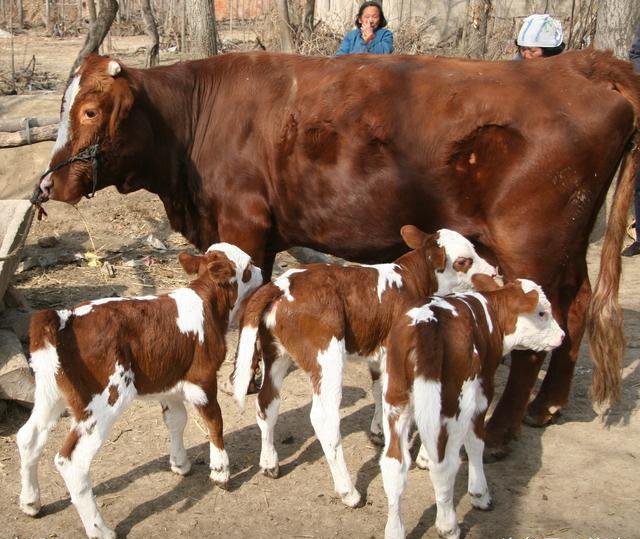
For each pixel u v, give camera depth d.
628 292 7.50
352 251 5.24
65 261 7.70
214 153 5.43
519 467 4.64
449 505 3.82
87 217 8.96
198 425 5.02
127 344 3.85
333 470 4.17
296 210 5.24
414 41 13.76
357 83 4.93
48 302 6.77
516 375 4.64
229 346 6.14
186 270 4.37
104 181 5.47
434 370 3.62
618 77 4.62
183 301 4.07
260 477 4.48
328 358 4.12
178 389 4.11
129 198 9.41
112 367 3.79
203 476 4.47
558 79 4.64
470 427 4.02
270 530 4.02
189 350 4.05
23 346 5.73
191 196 5.64
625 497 4.34
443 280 4.54
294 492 4.35
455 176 4.73
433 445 3.68
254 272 4.45
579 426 5.11
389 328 4.34
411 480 4.46
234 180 5.37
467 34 14.37
